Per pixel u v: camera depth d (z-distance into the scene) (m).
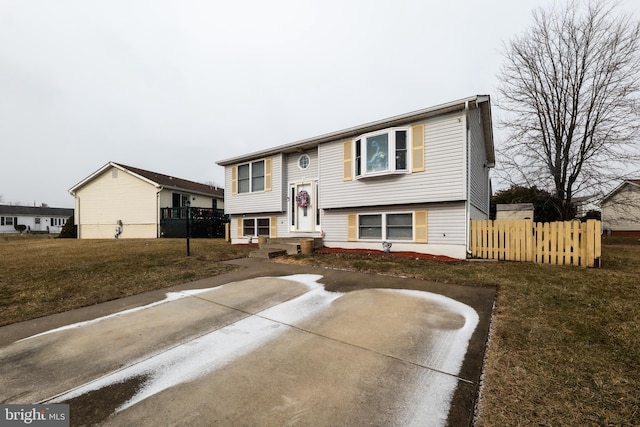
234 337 3.48
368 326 3.68
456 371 2.58
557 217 17.52
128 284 6.15
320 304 4.66
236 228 14.73
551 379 2.38
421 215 9.17
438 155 8.69
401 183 9.33
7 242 15.80
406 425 1.91
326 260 8.49
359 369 2.65
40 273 6.92
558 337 3.16
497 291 5.02
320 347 3.13
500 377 2.43
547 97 14.50
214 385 2.46
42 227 47.84
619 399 2.10
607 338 3.12
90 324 4.04
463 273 6.34
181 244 13.48
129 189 20.64
